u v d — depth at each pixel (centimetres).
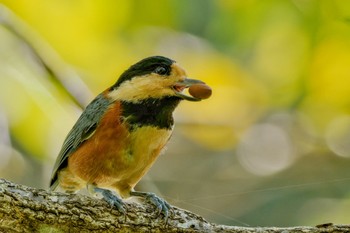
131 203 829
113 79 1290
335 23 1287
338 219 1370
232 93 1355
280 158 1504
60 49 1277
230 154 1540
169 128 930
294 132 1479
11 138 1297
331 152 1470
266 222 1429
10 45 1227
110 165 912
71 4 1282
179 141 1583
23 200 766
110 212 804
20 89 1193
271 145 1500
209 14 1360
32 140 1203
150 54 1335
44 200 777
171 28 1359
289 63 1339
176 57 1352
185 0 1341
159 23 1330
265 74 1358
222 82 1346
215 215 1480
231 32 1366
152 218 821
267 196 1466
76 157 930
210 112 1366
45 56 1245
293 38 1327
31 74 1212
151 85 910
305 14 1307
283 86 1353
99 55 1299
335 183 1443
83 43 1288
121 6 1303
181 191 1520
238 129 1378
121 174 920
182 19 1350
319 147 1477
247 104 1364
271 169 1504
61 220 779
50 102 1208
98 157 911
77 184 988
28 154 1317
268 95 1359
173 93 917
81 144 929
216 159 1545
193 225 824
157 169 1538
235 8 1351
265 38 1345
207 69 1342
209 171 1536
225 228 823
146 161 922
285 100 1358
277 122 1484
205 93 919
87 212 791
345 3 1274
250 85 1357
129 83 922
